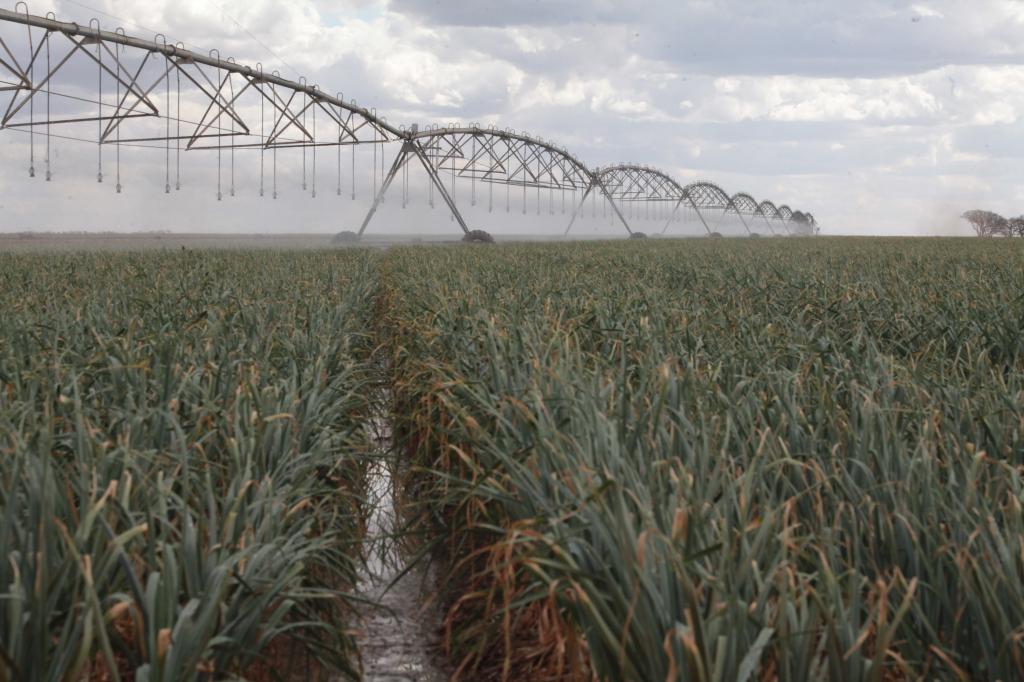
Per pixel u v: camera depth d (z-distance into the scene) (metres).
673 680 3.03
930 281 14.85
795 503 4.47
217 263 22.97
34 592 3.30
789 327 9.49
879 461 4.61
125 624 4.14
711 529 3.92
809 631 3.18
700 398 5.70
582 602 3.62
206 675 3.65
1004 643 3.22
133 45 45.69
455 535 6.54
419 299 12.36
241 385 6.31
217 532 4.52
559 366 6.00
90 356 7.29
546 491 4.77
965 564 3.58
